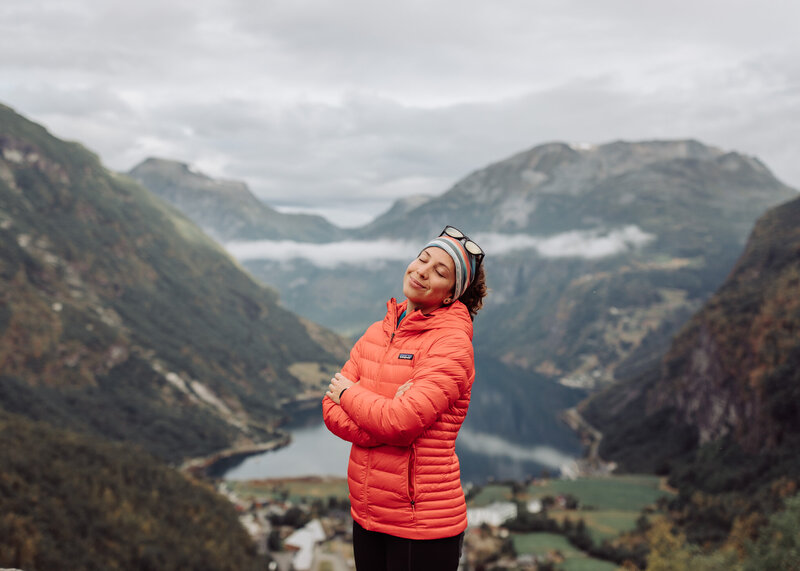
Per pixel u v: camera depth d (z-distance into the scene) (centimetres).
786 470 10981
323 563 9956
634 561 8794
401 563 332
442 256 349
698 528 10062
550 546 9975
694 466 15425
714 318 19112
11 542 6084
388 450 338
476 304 379
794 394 12481
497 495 15075
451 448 343
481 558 9631
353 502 353
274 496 16012
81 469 9738
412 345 350
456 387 329
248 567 8750
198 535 9188
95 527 7631
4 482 7650
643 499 14338
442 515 332
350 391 343
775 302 15888
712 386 17825
